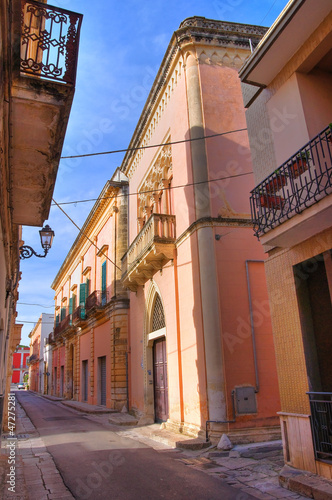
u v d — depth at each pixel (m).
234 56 12.09
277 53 6.84
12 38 4.56
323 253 6.04
